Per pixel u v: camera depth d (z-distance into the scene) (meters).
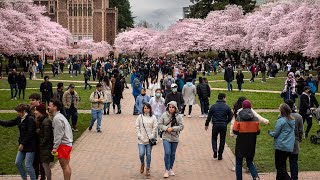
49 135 10.26
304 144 16.06
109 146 15.99
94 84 43.50
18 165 10.41
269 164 13.16
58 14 109.38
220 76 55.28
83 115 23.20
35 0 109.62
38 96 11.30
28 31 62.81
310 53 45.50
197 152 15.14
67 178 10.43
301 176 11.84
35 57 76.75
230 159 14.08
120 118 22.83
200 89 23.11
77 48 106.75
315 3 44.09
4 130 18.34
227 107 13.88
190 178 11.95
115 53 113.88
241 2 90.44
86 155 14.59
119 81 24.47
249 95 32.78
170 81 26.12
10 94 32.94
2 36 53.50
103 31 110.00
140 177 12.02
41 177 11.13
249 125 10.88
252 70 46.00
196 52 95.00
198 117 23.38
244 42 72.50
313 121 21.06
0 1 58.16
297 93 22.53
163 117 12.02
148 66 49.00
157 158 14.23
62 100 18.20
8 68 58.06
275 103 27.88
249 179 11.71
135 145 16.20
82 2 108.94
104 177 12.00
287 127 10.55
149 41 104.50
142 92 18.70
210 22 84.19
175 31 89.25
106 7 114.88
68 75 58.16
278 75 57.09
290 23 54.47
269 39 59.84
